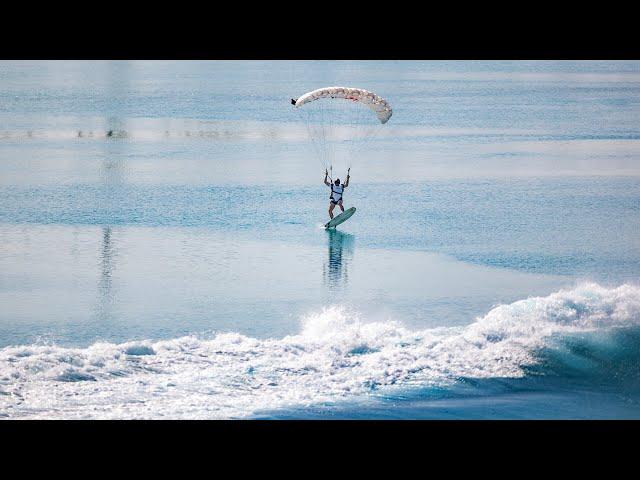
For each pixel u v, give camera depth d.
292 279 142.62
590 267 150.75
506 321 102.50
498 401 88.06
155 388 88.88
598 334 100.62
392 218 188.38
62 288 135.88
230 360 95.31
